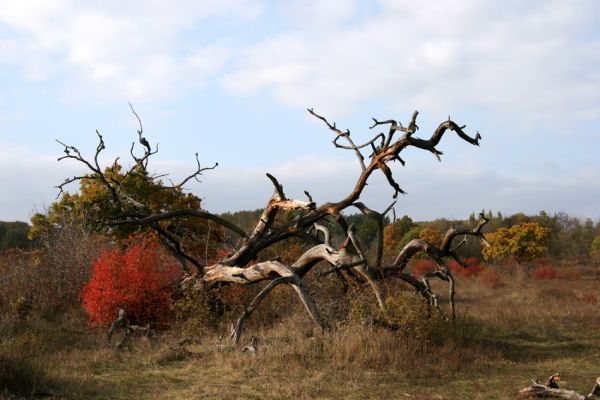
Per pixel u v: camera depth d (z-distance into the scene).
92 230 22.58
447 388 9.49
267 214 16.67
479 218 14.44
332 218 17.55
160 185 26.14
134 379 9.54
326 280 16.55
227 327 14.95
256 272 15.47
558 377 9.23
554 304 21.39
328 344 11.41
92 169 17.98
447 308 19.80
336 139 15.38
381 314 12.70
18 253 20.78
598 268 46.84
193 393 8.64
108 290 14.91
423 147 13.94
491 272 34.53
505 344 13.78
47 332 13.69
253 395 8.55
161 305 15.41
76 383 9.01
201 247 25.33
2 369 8.32
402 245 47.16
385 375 10.00
